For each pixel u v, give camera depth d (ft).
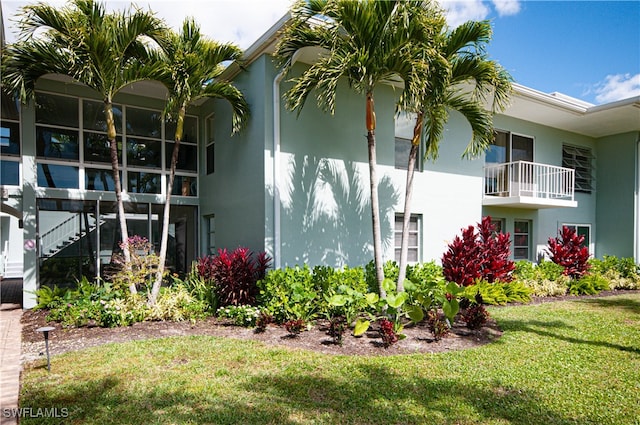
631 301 30.86
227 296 24.43
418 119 23.95
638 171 44.86
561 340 19.38
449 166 35.09
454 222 35.29
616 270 40.14
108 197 30.96
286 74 25.14
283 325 21.74
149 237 32.65
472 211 36.60
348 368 15.19
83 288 25.31
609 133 46.47
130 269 23.61
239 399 12.42
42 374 14.40
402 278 23.47
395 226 31.94
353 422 11.06
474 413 11.68
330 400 12.45
